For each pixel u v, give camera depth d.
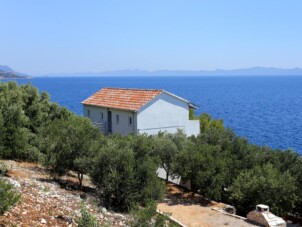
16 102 31.47
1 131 23.05
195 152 26.88
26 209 12.14
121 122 39.06
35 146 29.62
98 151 22.31
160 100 37.72
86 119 35.09
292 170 27.44
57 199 15.32
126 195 19.28
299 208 25.67
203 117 48.28
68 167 22.86
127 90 42.88
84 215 11.08
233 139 32.59
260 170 25.59
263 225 20.03
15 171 21.55
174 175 28.61
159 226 12.91
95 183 19.95
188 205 24.12
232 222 20.52
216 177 25.44
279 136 69.62
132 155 20.45
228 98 173.50
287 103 146.00
